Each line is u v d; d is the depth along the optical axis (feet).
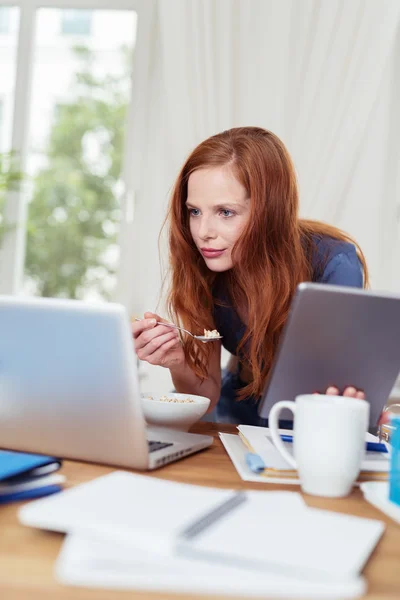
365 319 3.07
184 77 9.23
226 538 1.92
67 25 10.39
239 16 9.23
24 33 10.12
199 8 9.21
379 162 9.16
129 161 9.67
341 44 9.07
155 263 9.39
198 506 2.16
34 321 2.94
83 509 2.06
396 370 3.28
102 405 2.94
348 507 2.70
